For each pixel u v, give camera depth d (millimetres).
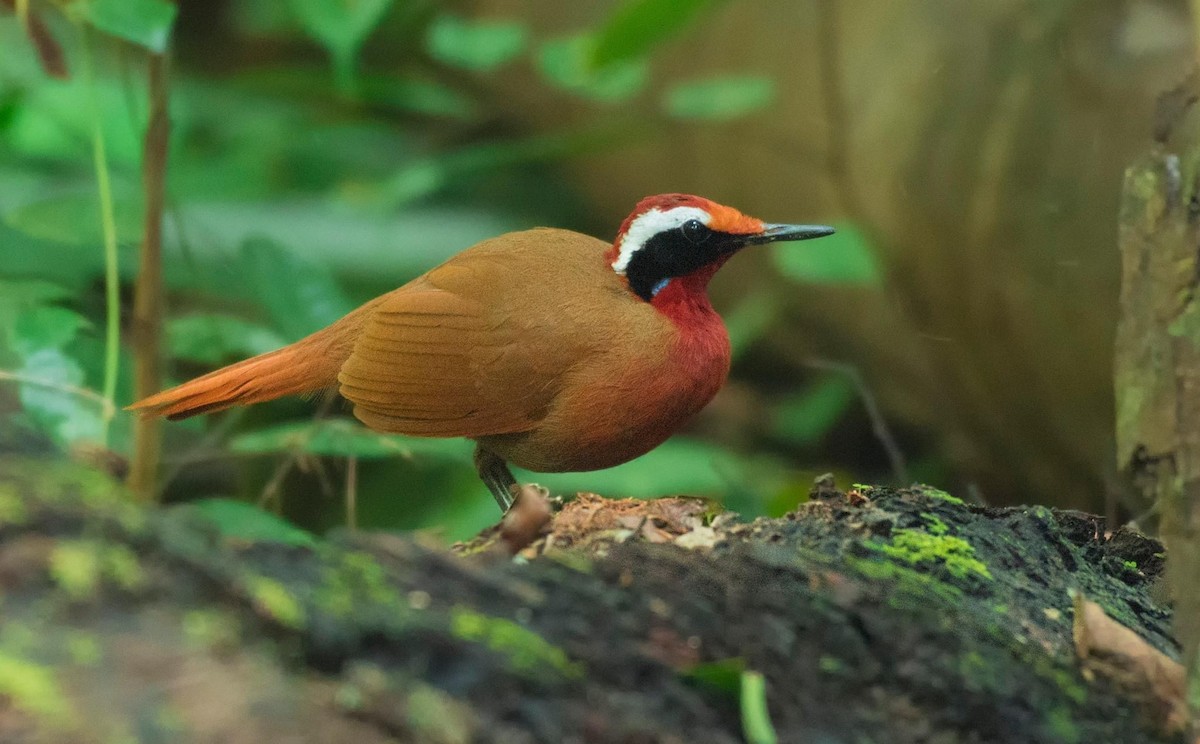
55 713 4230
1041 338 15500
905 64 16078
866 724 5422
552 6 19031
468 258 9078
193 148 16016
